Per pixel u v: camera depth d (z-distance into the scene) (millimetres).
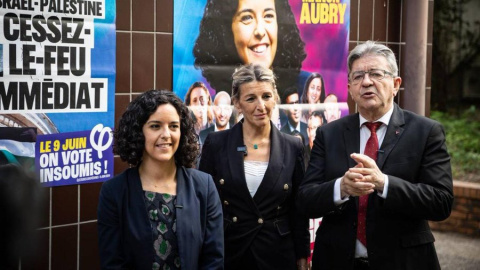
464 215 8414
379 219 3191
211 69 4723
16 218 3793
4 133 3691
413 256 3199
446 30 12758
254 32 4953
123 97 4258
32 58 3779
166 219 2871
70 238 4047
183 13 4527
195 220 2926
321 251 3385
